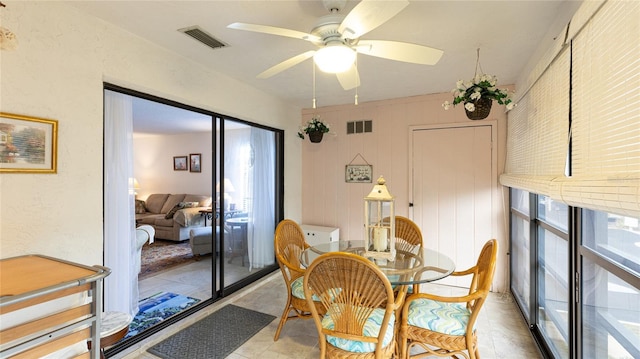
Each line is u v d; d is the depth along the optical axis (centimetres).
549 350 212
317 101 403
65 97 176
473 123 347
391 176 390
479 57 250
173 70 244
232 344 232
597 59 125
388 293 151
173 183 567
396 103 387
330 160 430
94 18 190
